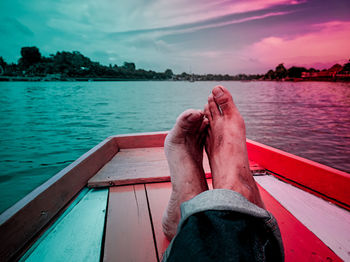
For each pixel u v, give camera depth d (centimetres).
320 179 117
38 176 762
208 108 106
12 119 1852
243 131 95
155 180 138
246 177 71
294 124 1739
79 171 131
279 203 111
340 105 3050
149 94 5681
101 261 77
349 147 1127
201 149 102
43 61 17262
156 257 79
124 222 99
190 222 42
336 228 92
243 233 40
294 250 80
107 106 2983
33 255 78
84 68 18588
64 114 2195
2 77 15300
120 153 191
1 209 556
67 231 92
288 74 14800
